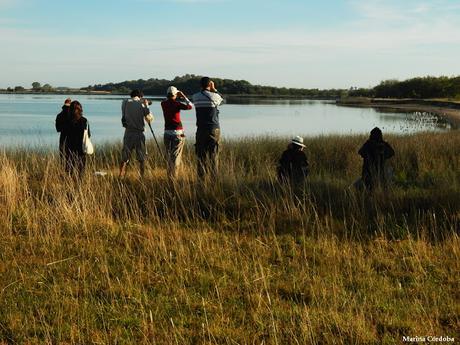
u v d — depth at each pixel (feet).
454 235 21.02
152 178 29.94
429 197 27.12
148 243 20.40
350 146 53.16
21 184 28.27
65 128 30.94
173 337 13.76
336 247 20.40
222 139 57.67
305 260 19.19
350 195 26.27
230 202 26.18
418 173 39.50
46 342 13.33
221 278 17.47
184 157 43.09
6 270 18.07
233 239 21.57
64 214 23.11
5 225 22.13
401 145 49.55
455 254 19.67
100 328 14.32
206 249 20.04
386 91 501.97
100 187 27.04
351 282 17.39
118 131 120.78
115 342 13.39
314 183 30.22
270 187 28.43
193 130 126.62
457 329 14.46
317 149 52.75
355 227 23.15
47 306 15.48
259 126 152.56
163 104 32.30
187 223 23.59
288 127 149.18
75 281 17.21
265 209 24.18
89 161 40.50
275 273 18.20
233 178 28.76
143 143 34.32
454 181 30.42
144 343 13.44
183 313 15.23
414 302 15.96
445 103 322.55
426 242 21.20
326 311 15.26
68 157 30.60
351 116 226.79
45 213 23.72
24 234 22.04
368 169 30.17
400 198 27.07
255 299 15.90
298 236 21.94
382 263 19.24
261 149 50.78
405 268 18.89
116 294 16.37
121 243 21.01
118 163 42.34
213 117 30.35
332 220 23.17
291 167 29.99
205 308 15.46
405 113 253.65
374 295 16.43
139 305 15.57
